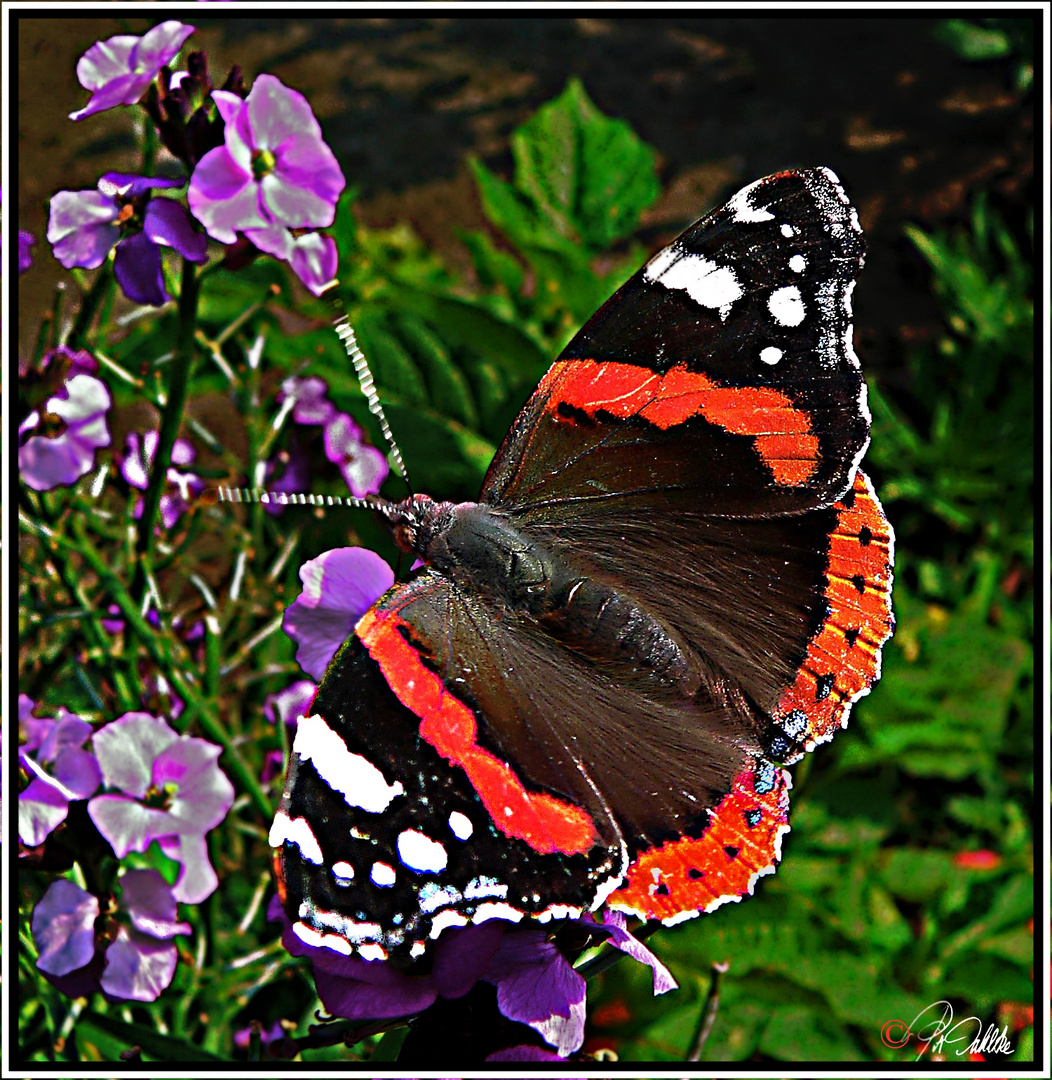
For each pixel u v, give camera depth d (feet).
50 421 0.76
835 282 0.75
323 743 0.72
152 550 0.77
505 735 0.73
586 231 0.98
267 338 0.92
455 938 0.70
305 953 0.71
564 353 0.77
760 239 0.75
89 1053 0.75
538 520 0.77
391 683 0.72
